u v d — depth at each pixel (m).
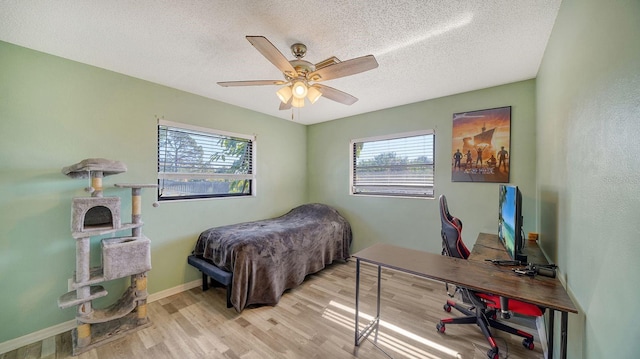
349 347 1.87
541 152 2.17
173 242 2.77
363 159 3.93
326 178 4.32
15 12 1.52
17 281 1.90
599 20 0.96
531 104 2.54
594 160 1.00
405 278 3.16
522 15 1.56
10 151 1.87
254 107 3.51
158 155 2.70
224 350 1.84
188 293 2.76
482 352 1.80
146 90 2.57
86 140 2.21
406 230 3.42
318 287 2.91
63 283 2.09
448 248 1.98
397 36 1.79
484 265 1.62
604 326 0.89
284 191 4.15
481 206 2.84
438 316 2.28
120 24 1.66
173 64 2.23
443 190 3.11
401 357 1.76
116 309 2.05
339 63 1.63
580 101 1.16
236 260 2.36
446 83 2.66
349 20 1.61
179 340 1.95
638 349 0.67
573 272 1.23
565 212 1.39
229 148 3.40
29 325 1.93
